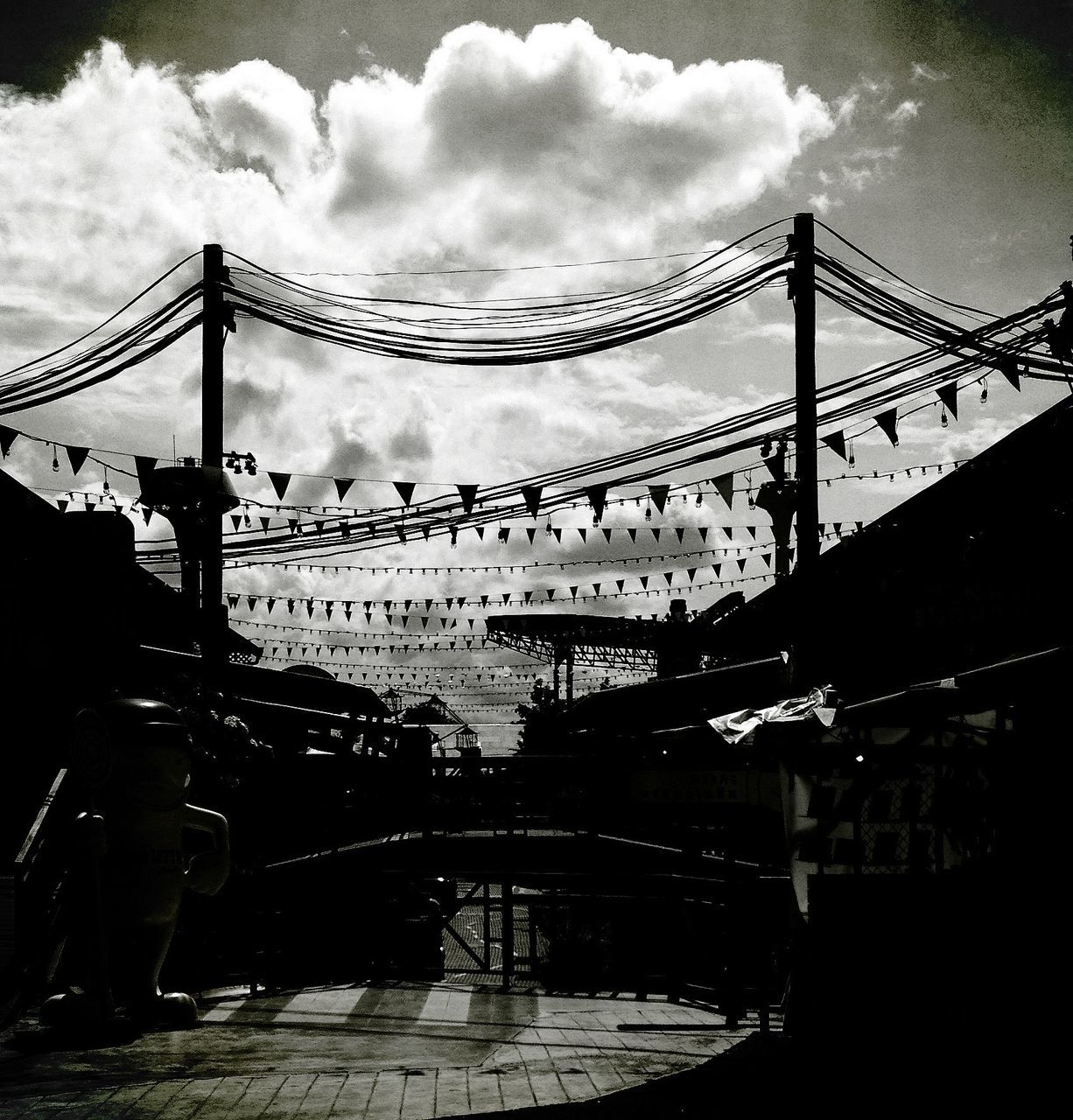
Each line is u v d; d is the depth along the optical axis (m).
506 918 14.07
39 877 10.62
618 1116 6.95
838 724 9.60
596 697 21.39
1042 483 11.55
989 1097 7.34
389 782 16.64
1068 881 8.70
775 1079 7.91
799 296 15.65
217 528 15.46
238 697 17.70
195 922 12.61
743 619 19.73
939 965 8.80
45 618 14.37
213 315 17.05
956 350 15.78
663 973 13.35
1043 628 11.52
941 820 9.07
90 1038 8.87
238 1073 7.73
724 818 15.13
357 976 13.98
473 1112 6.65
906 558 13.58
